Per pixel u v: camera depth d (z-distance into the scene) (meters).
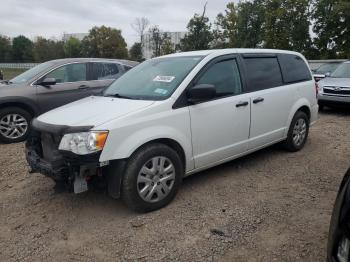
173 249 3.24
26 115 7.25
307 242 3.29
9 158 6.16
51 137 3.75
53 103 7.46
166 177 3.96
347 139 6.88
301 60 6.23
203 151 4.35
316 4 32.78
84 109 4.07
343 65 11.11
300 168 5.22
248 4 30.86
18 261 3.17
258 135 5.09
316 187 4.53
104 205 4.13
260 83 5.12
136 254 3.19
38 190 4.68
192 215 3.83
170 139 3.98
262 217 3.77
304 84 6.00
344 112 10.46
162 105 3.92
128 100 4.16
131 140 3.64
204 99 4.09
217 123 4.42
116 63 8.58
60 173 3.56
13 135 7.19
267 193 4.37
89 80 8.00
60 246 3.37
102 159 3.48
